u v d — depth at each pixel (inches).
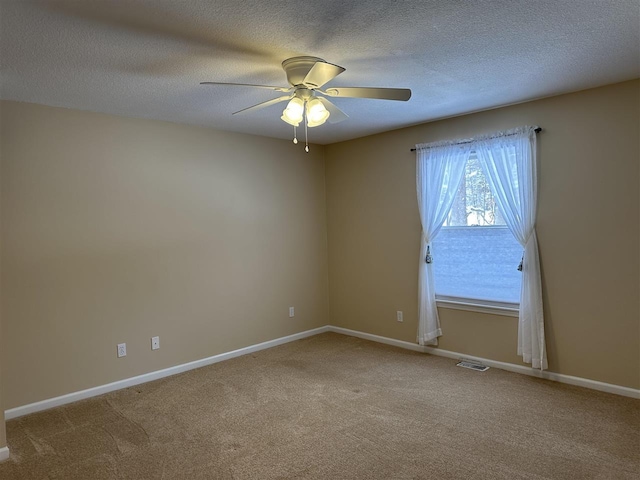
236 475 94.1
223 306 176.1
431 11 79.6
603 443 103.7
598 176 131.5
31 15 76.4
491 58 104.2
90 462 101.0
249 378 153.6
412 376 151.5
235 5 75.1
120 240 147.9
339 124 171.2
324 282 216.1
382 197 190.5
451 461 97.4
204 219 170.1
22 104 128.2
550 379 144.3
